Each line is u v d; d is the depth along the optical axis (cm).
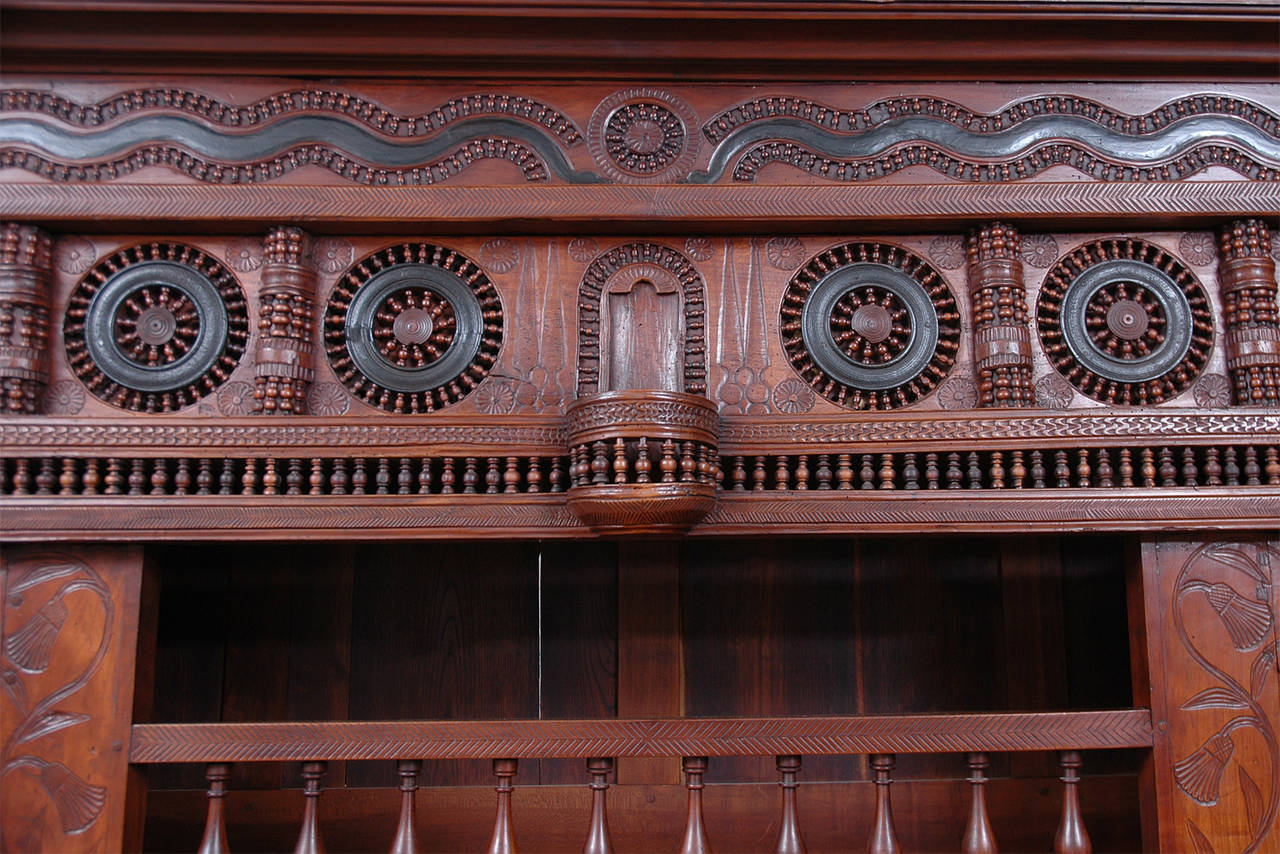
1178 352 202
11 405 190
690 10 190
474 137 202
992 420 191
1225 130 206
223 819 186
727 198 197
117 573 189
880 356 202
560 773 231
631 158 202
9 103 198
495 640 235
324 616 234
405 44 196
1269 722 188
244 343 201
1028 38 198
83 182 195
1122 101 207
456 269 204
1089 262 206
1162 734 187
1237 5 191
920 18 193
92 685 185
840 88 206
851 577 238
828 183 199
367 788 228
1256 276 200
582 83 204
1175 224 205
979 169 203
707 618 236
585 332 201
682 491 171
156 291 202
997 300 199
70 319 200
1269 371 198
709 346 201
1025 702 235
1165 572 192
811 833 229
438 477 204
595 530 180
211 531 184
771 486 209
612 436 174
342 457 189
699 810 189
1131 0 191
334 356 201
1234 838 184
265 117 201
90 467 188
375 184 199
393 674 233
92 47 194
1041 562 238
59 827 180
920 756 235
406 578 237
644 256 204
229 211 195
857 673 236
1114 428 189
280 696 230
